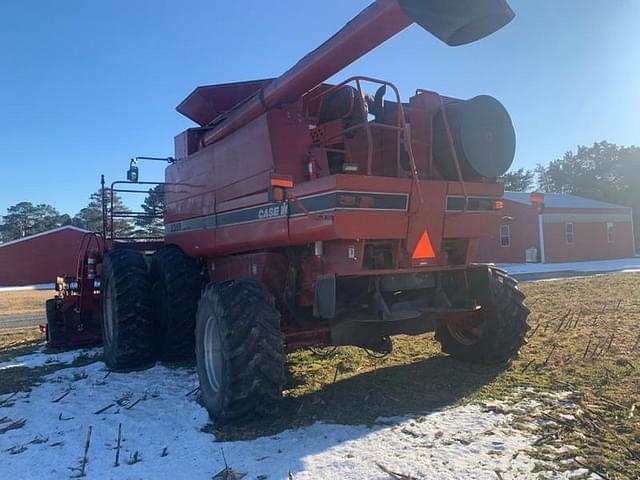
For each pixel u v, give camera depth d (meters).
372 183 4.54
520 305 5.89
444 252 5.27
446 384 5.37
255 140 5.46
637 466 3.38
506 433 3.98
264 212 5.31
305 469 3.53
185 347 6.99
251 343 4.43
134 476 3.60
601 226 35.41
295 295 5.33
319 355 6.90
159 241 9.30
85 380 6.40
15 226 105.50
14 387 6.18
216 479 3.49
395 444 3.88
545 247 31.75
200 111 7.58
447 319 5.85
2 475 3.71
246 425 4.46
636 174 55.81
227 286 4.77
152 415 4.92
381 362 6.46
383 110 5.55
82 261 8.64
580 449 3.64
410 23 4.18
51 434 4.51
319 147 5.41
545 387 5.09
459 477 3.30
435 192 4.98
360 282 5.18
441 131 5.31
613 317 8.97
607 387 5.00
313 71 4.84
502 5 3.81
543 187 77.56
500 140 5.45
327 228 4.48
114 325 6.94
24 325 13.20
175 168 7.64
